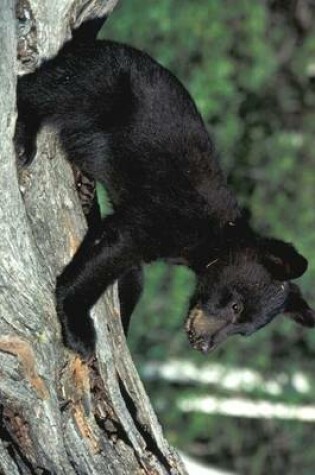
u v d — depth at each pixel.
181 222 12.15
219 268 12.51
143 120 11.88
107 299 11.77
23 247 10.44
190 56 24.94
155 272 24.02
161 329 24.52
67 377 11.27
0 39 9.53
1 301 10.50
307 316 12.99
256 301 12.55
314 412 24.95
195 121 12.22
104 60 11.59
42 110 11.35
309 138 25.77
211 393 24.58
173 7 24.89
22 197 10.72
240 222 12.58
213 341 12.71
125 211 11.99
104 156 11.84
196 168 12.20
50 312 10.93
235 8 25.14
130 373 12.09
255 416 24.73
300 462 25.14
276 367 25.17
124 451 11.75
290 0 26.48
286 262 12.31
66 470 11.26
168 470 12.20
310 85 26.31
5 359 10.65
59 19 10.98
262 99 25.94
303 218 25.08
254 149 25.52
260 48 25.34
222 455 24.84
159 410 24.34
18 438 11.05
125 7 24.52
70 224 11.35
